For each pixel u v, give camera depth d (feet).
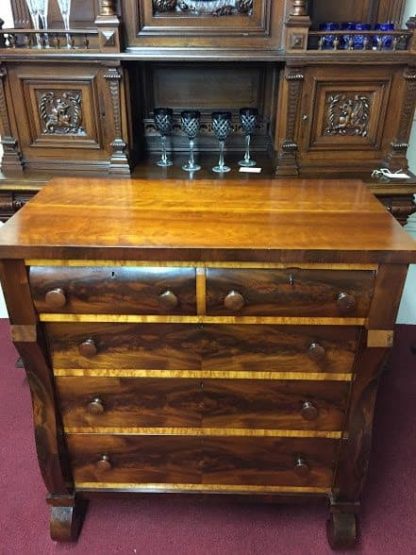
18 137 4.72
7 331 6.64
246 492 3.80
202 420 3.51
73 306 3.08
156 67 5.13
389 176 4.58
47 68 4.42
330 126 4.61
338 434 3.55
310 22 4.15
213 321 3.14
